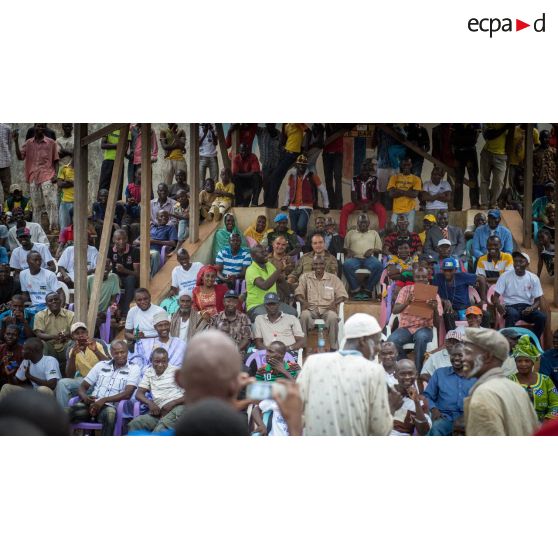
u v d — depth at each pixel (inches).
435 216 501.4
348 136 542.9
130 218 534.3
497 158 523.8
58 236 553.3
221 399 140.3
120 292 458.6
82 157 415.2
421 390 368.8
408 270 450.6
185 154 612.1
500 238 478.9
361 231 487.8
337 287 430.9
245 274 457.4
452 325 410.6
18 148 583.8
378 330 201.2
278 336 398.3
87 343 389.7
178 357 380.2
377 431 194.2
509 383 197.8
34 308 458.3
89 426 354.0
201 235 495.5
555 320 432.8
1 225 526.0
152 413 352.5
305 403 195.0
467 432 198.1
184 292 418.3
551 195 523.8
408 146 516.7
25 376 388.8
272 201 520.1
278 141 534.0
